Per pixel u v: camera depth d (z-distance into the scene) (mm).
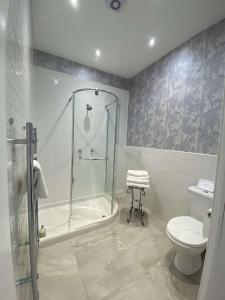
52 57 2309
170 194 2170
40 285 1247
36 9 1507
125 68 2666
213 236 703
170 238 1389
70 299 1157
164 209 2270
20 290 722
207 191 1647
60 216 2275
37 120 2297
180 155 2020
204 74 1742
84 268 1426
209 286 720
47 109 2357
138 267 1465
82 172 2732
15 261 640
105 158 2906
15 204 705
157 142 2398
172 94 2139
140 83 2770
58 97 2420
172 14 1552
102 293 1214
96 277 1345
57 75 2373
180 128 2029
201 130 1778
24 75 1057
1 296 413
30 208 734
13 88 662
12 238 587
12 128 644
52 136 2443
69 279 1312
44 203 2449
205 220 1347
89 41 1996
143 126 2701
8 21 503
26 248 1008
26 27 1148
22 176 951
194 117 1853
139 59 2387
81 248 1672
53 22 1678
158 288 1272
